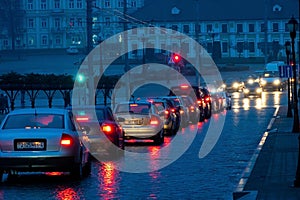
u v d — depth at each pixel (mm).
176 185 29359
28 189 28094
